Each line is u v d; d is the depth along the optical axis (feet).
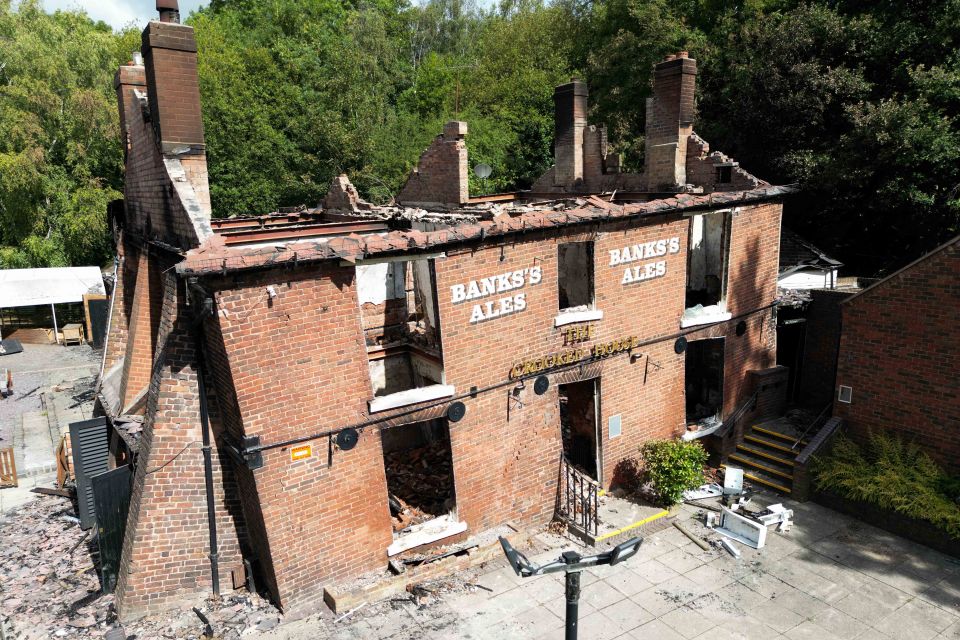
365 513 33.22
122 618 31.73
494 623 30.96
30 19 121.39
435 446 48.62
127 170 48.16
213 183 119.96
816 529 39.32
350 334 31.30
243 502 32.86
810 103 63.57
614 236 39.52
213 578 33.27
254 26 161.79
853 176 58.13
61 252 116.57
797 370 54.19
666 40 88.89
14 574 36.88
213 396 31.60
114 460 42.78
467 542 36.60
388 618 31.27
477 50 174.70
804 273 56.85
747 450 47.39
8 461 51.03
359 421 32.27
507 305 35.99
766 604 32.37
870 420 42.96
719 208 43.70
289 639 29.71
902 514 38.04
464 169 58.90
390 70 137.39
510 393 37.17
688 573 35.12
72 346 98.89
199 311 28.73
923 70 57.11
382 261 31.24
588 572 35.32
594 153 59.52
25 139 109.29
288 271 28.81
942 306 38.47
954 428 38.86
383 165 121.19
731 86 74.02
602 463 42.19
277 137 119.75
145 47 36.35
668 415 45.24
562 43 141.69
